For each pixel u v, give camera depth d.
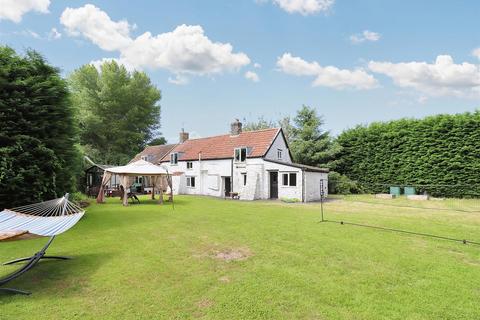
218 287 5.87
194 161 35.72
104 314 4.79
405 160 29.27
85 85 51.56
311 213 16.38
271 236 10.30
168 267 7.07
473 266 7.13
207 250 8.54
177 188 37.31
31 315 4.74
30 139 12.34
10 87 12.38
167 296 5.46
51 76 13.77
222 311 4.89
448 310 4.91
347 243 9.28
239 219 14.10
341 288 5.80
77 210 7.93
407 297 5.40
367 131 32.56
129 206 20.22
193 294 5.55
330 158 34.66
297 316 4.73
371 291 5.66
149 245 9.10
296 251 8.40
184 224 12.72
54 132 13.75
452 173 26.33
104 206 20.22
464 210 17.75
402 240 9.70
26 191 12.25
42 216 7.44
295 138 38.22
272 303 5.17
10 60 12.67
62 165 14.19
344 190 31.77
